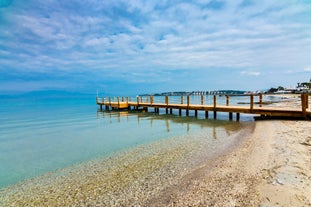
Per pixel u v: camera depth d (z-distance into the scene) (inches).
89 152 415.2
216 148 390.3
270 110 639.8
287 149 317.4
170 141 466.9
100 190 242.8
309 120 566.6
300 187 190.7
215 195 198.1
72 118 998.4
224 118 805.2
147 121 812.6
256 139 414.0
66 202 221.5
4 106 2204.7
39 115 1184.2
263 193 187.0
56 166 343.3
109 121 856.9
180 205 188.2
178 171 283.9
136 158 356.2
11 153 429.7
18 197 241.9
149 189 234.5
